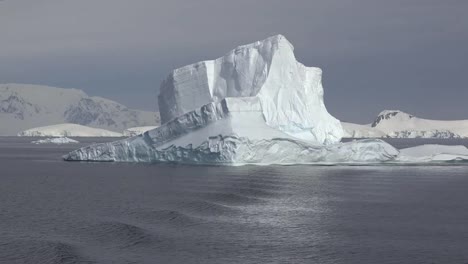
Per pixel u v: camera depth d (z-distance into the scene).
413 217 67.62
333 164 134.50
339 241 55.03
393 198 83.94
